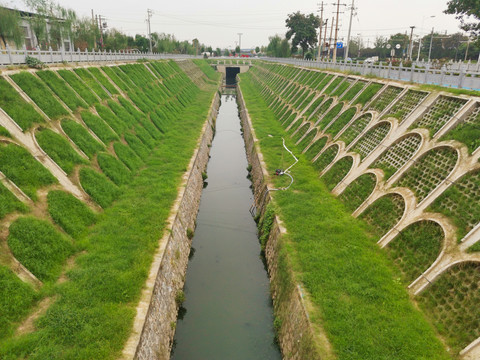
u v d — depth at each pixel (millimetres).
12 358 9438
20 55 22984
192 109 48844
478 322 10688
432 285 12625
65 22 37156
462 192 14250
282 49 98750
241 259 19891
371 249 15672
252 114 49438
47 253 13227
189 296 16719
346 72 37281
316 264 14414
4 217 13117
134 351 10156
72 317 10992
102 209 18125
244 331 14695
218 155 38375
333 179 22938
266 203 22125
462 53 75375
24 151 16344
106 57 38906
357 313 11797
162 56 67250
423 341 10750
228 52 188750
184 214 20625
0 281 11086
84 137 21812
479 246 12102
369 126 23609
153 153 28547
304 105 41031
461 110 17000
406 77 24719
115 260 14039
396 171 18266
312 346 10688
